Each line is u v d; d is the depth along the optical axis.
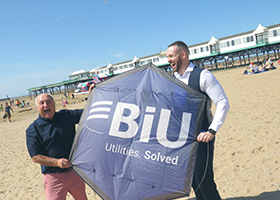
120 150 2.02
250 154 4.12
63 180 2.20
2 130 14.39
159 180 1.92
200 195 2.41
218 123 1.98
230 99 10.87
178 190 1.89
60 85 71.75
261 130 5.29
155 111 2.03
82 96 40.41
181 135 1.97
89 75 67.19
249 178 3.30
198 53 48.56
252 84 14.63
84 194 2.41
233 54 46.84
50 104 2.14
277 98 8.62
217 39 46.34
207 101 2.15
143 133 2.00
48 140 2.13
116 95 2.15
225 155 4.34
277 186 2.95
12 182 5.05
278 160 3.63
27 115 23.80
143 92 2.09
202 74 2.10
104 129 2.09
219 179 3.48
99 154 2.05
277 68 22.44
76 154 2.11
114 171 2.00
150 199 1.91
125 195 1.95
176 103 2.02
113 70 57.88
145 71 2.17
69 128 2.28
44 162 2.08
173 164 1.93
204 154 2.14
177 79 2.06
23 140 9.88
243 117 6.91
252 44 42.97
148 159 1.96
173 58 2.24
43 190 4.34
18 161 6.70
